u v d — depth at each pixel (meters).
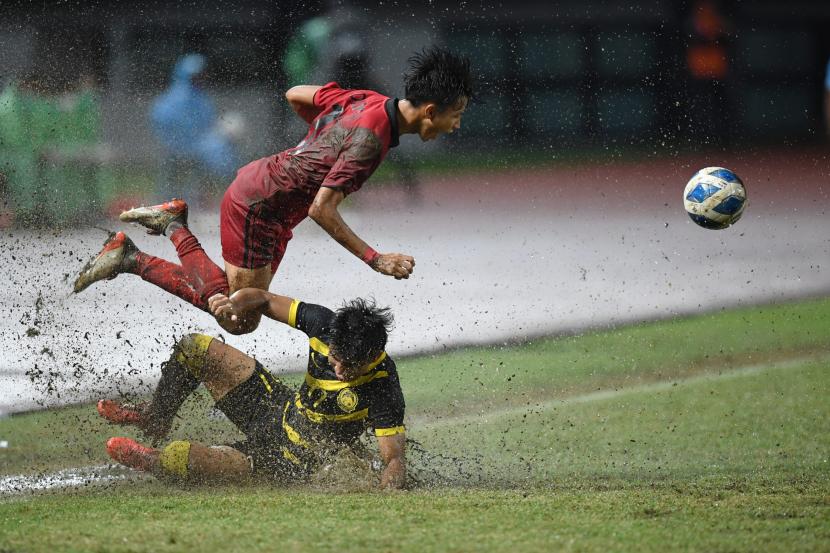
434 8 74.31
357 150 18.69
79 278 20.53
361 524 14.37
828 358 30.52
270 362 28.22
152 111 48.34
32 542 13.46
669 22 82.25
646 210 63.56
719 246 52.78
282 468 17.67
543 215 61.25
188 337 18.59
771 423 23.28
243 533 13.85
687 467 19.53
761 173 74.69
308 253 46.47
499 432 22.50
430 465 19.56
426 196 66.06
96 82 49.06
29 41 49.25
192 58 49.12
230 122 49.44
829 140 81.06
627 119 82.25
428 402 25.38
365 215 58.72
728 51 82.31
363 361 16.67
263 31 57.12
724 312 37.53
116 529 14.13
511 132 79.56
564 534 14.00
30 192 42.28
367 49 56.09
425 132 19.34
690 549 13.41
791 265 47.31
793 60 82.94
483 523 14.52
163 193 46.38
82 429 21.88
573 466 19.59
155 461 17.38
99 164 44.72
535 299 39.12
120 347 28.86
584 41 81.75
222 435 21.00
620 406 25.00
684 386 27.20
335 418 17.30
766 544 13.69
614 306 38.22
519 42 80.38
